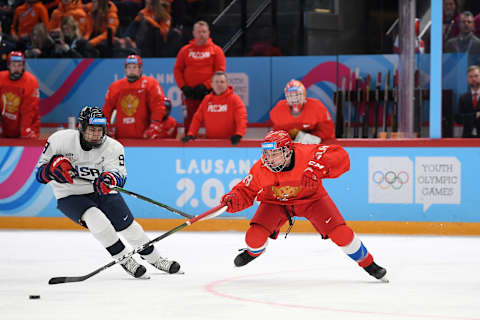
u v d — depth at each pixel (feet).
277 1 132.26
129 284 61.46
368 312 48.39
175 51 134.51
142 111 111.55
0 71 127.85
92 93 134.82
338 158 59.88
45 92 135.54
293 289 58.75
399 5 118.11
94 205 63.82
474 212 103.50
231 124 109.40
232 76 133.28
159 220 110.52
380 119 126.41
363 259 61.87
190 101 116.88
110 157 64.59
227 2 133.80
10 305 51.24
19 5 135.13
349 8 130.11
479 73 120.37
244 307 50.39
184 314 47.73
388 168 105.29
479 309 49.67
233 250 87.40
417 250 87.40
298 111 104.32
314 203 61.05
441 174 104.12
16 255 82.64
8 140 112.78
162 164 110.11
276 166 59.00
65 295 55.67
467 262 76.95
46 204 112.37
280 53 132.67
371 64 129.18
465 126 121.70
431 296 55.31
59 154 64.23
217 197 108.99
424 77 119.55
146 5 134.10
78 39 134.62
